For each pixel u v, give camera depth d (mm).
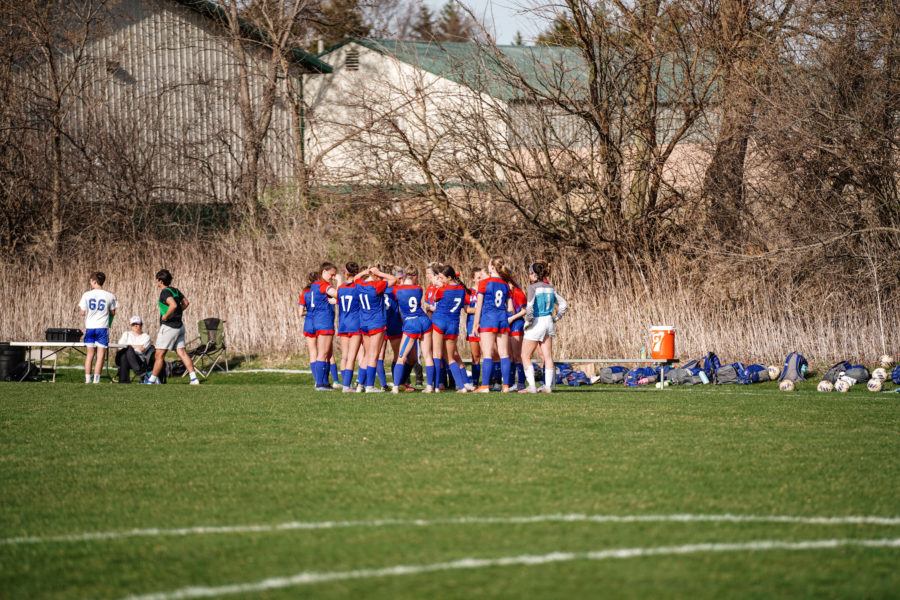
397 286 51406
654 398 47344
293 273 82500
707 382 60125
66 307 82062
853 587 16016
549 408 41562
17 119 105000
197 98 119250
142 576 16703
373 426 35562
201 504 22344
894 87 70062
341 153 105250
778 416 38812
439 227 92062
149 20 118062
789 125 70875
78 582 16422
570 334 71250
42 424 36781
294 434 33594
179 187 110500
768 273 70812
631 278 78062
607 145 82312
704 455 28750
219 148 120062
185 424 36562
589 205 84375
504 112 85688
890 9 70000
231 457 28750
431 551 18141
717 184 79438
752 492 23359
